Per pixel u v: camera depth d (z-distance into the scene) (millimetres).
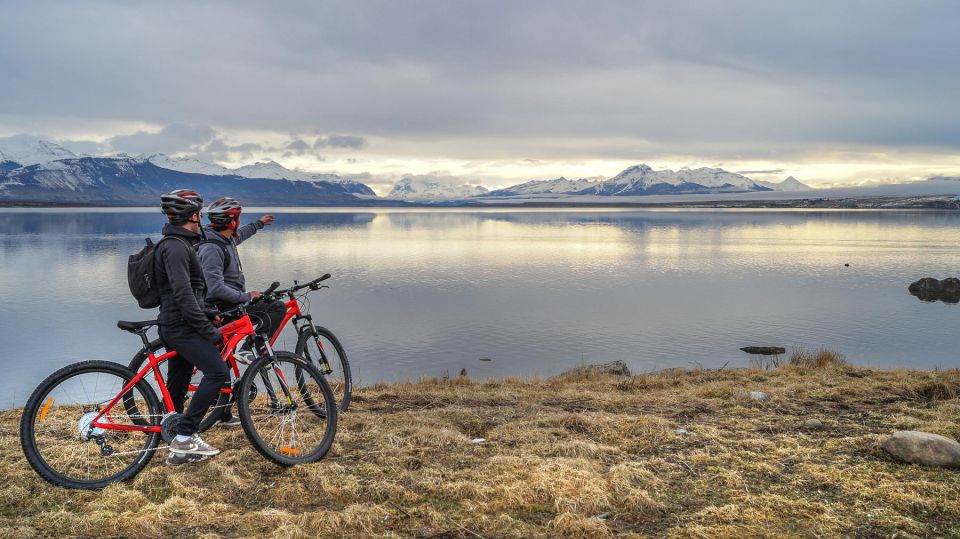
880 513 4566
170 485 5160
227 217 6230
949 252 107938
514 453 5871
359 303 52906
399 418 7125
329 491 4992
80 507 4812
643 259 97125
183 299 5172
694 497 4922
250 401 5938
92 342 35438
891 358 31234
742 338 37375
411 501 4875
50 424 6105
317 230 193500
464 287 64312
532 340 36969
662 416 7367
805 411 7504
